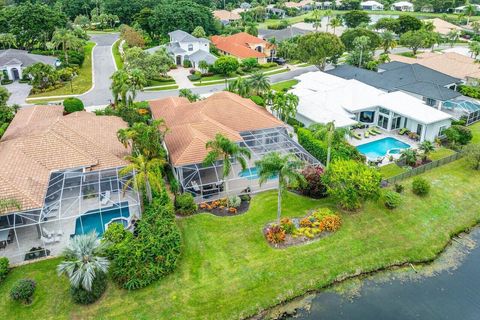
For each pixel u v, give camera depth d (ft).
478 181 171.53
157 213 133.08
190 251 126.41
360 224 141.69
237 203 146.41
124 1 508.53
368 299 116.26
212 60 343.67
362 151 195.11
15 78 307.17
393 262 129.39
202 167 153.79
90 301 106.73
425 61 315.99
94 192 139.03
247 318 108.78
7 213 117.19
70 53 336.08
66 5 534.78
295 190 158.61
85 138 161.89
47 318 102.99
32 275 114.83
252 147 174.09
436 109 220.64
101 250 105.60
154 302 109.09
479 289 120.16
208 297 111.86
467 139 197.77
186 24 433.89
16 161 140.05
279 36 467.11
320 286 119.34
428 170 177.58
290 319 109.29
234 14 625.00
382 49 447.01
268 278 118.93
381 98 225.97
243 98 222.48
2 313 103.81
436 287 120.98
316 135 159.84
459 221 149.07
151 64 297.33
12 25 352.49
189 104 206.80
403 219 146.20
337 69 304.09
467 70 289.53
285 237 133.08
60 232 128.47
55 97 266.16
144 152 145.07
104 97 268.21
